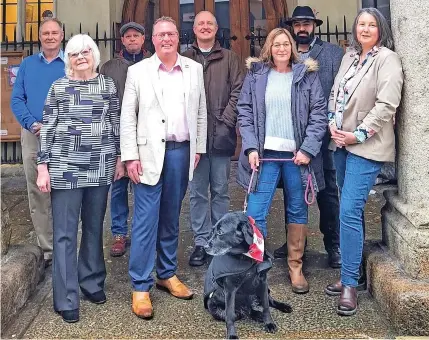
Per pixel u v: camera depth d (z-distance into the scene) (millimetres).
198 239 3814
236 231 2553
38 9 7387
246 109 3248
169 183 3092
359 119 2918
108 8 7055
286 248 3871
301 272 3301
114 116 3029
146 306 2926
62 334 2750
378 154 2891
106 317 2941
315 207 5250
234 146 3814
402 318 2639
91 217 3047
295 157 3098
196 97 3125
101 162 2934
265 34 7305
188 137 3104
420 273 2771
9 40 7418
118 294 3264
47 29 3527
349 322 2814
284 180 3246
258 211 3191
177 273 3607
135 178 2992
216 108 3727
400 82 2824
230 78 3766
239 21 7266
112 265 3775
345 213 2947
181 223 4848
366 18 2924
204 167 3775
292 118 3135
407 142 2949
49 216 3736
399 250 3016
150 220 3010
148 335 2717
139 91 2998
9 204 5605
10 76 7012
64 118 2857
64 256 2891
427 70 2818
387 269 2947
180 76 3096
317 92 3176
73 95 2867
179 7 7312
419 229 2799
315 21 3713
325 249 3977
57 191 2887
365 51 3000
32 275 3275
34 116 3533
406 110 2939
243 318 2875
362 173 2918
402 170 3059
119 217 4031
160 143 2982
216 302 2832
